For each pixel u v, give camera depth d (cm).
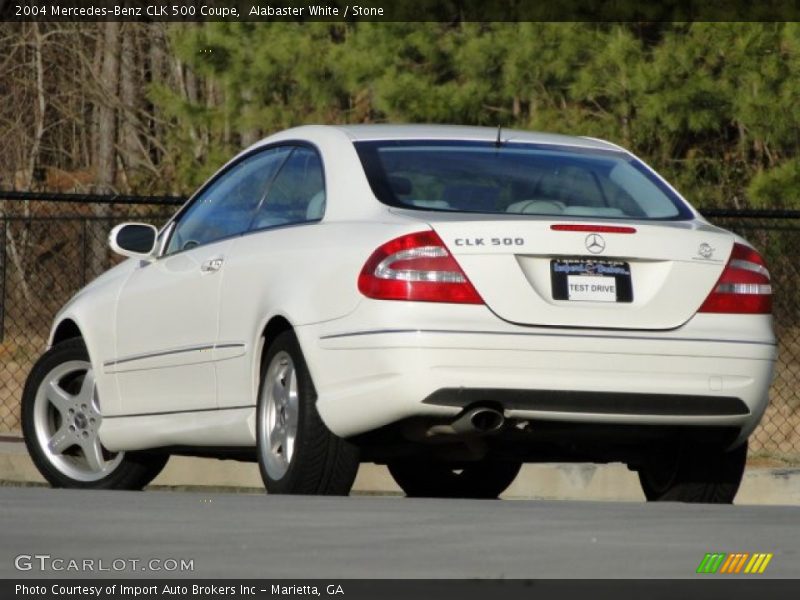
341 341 1692
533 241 1686
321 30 4619
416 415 1658
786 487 2458
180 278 1989
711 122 4431
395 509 1439
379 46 4544
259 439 1812
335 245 1738
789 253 4178
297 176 1891
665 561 1095
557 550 1148
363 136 1862
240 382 1852
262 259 1841
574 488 2478
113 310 2117
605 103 4666
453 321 1655
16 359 4694
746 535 1249
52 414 2248
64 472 2216
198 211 2067
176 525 1280
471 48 4475
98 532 1226
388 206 1748
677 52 4388
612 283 1706
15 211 5509
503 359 1658
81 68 7462
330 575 1019
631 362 1691
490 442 1778
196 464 2548
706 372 1722
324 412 1711
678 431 1761
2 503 1453
